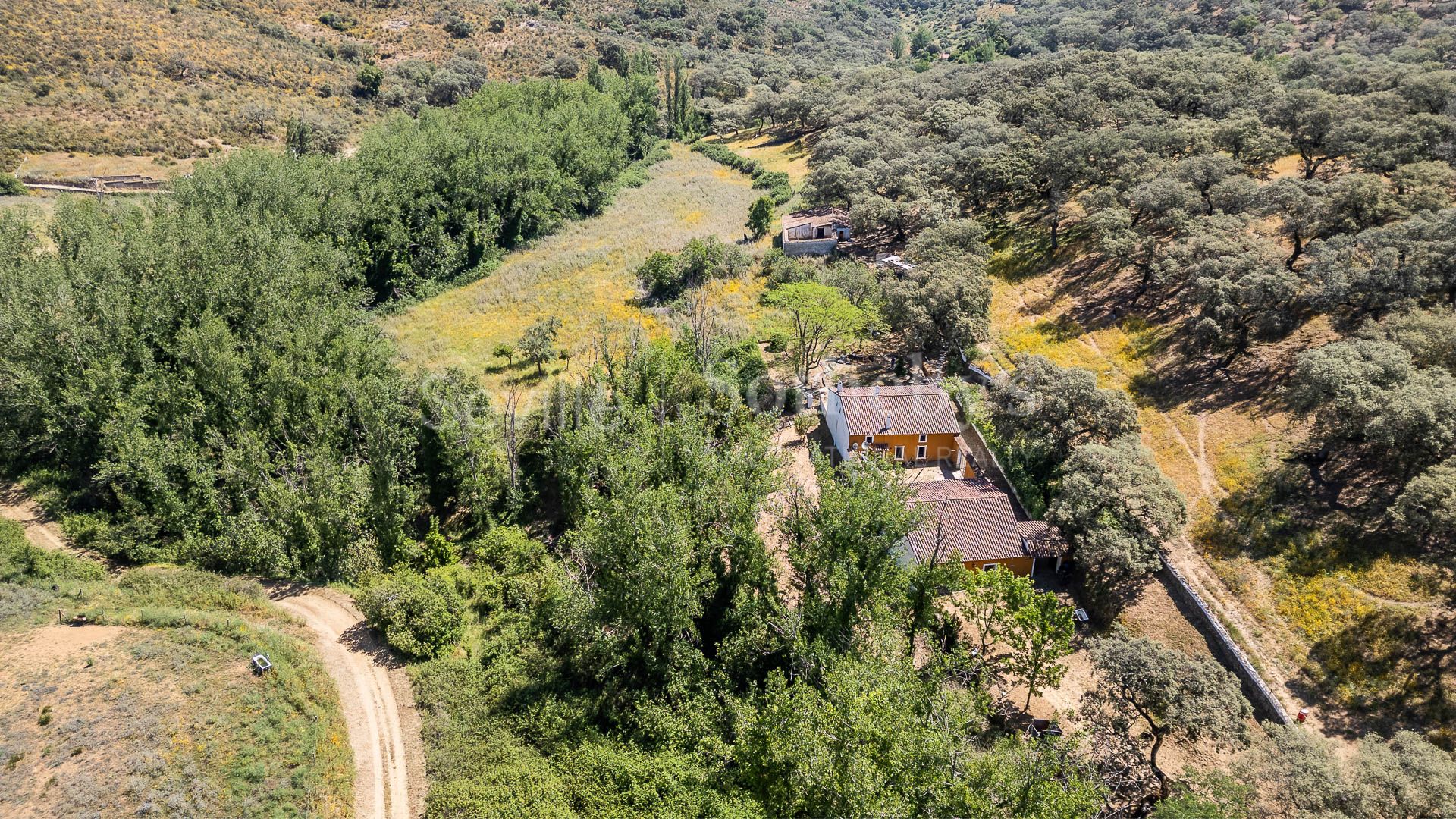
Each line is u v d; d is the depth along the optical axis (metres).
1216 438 50.84
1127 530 42.53
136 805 30.27
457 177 93.69
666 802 31.70
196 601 44.00
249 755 33.19
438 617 42.09
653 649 39.47
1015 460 52.25
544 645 41.88
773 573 43.16
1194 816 27.22
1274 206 61.59
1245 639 39.56
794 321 70.25
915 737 27.06
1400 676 36.03
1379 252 51.62
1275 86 86.06
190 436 53.00
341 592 46.75
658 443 46.56
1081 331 65.25
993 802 26.19
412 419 55.69
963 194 87.31
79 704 34.69
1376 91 77.94
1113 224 66.50
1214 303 55.03
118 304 56.94
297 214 79.81
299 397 55.50
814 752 27.03
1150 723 33.69
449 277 91.25
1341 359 44.19
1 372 54.28
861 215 82.50
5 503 53.91
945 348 65.31
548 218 101.88
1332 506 43.53
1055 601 37.34
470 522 54.12
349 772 34.16
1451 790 26.09
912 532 44.03
